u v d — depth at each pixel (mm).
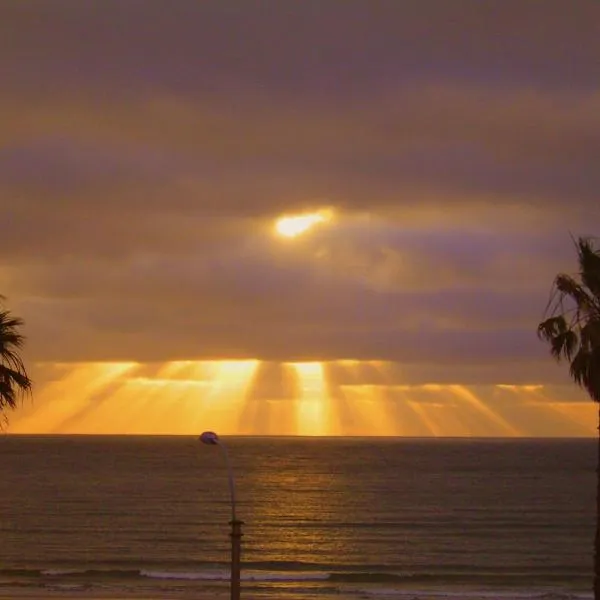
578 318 36219
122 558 87812
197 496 155000
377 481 192375
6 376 39562
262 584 71062
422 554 93062
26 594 60344
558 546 99750
